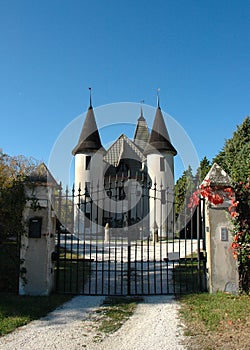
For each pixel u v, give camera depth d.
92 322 5.54
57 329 5.18
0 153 17.48
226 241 7.12
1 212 7.21
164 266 12.01
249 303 6.18
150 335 4.89
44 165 7.71
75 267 11.80
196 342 4.54
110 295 7.46
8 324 5.25
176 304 6.58
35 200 7.27
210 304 6.24
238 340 4.53
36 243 7.28
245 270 7.06
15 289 7.41
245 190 7.18
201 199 7.48
